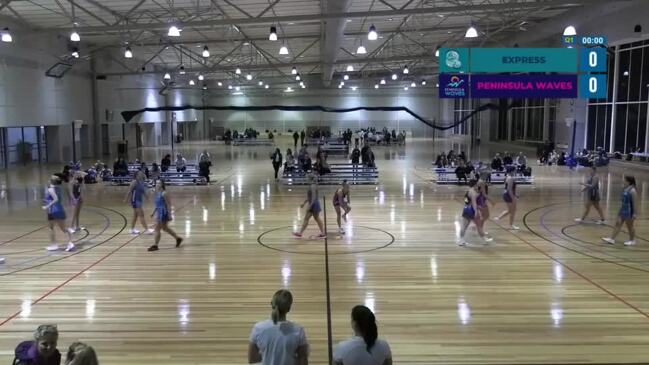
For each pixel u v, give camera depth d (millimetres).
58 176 9938
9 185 18328
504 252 9500
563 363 5199
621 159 23656
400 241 10359
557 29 26344
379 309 6691
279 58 35656
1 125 21625
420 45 29203
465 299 7055
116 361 5309
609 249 9672
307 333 5941
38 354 3783
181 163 19875
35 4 18094
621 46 23625
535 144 33688
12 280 7961
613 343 5660
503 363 5207
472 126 41438
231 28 23578
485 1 20984
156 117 39469
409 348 5562
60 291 7457
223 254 9453
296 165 20328
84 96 29375
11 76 22297
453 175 19688
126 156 30578
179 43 26672
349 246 9977
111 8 18891
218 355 5418
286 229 11516
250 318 6418
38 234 11062
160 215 9812
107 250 9766
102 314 6578
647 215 12867
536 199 15328
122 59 33094
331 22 16969
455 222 12188
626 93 23531
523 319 6348
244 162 27516
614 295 7191
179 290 7477
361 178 18938
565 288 7492
